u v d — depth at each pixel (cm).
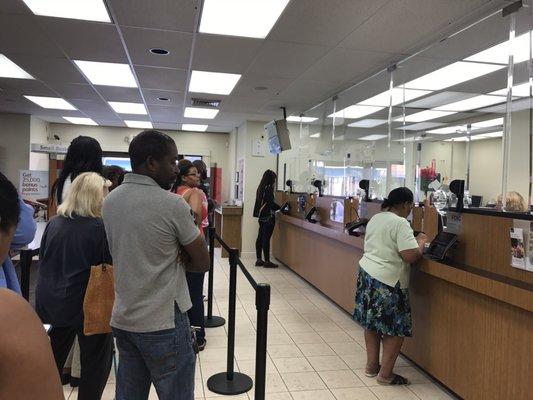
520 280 222
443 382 273
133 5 295
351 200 451
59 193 234
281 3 288
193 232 162
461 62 415
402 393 273
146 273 154
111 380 266
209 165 1010
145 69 456
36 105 701
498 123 660
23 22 330
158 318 154
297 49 380
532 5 289
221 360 313
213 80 498
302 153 736
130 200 157
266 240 663
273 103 620
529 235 218
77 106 701
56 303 193
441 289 275
